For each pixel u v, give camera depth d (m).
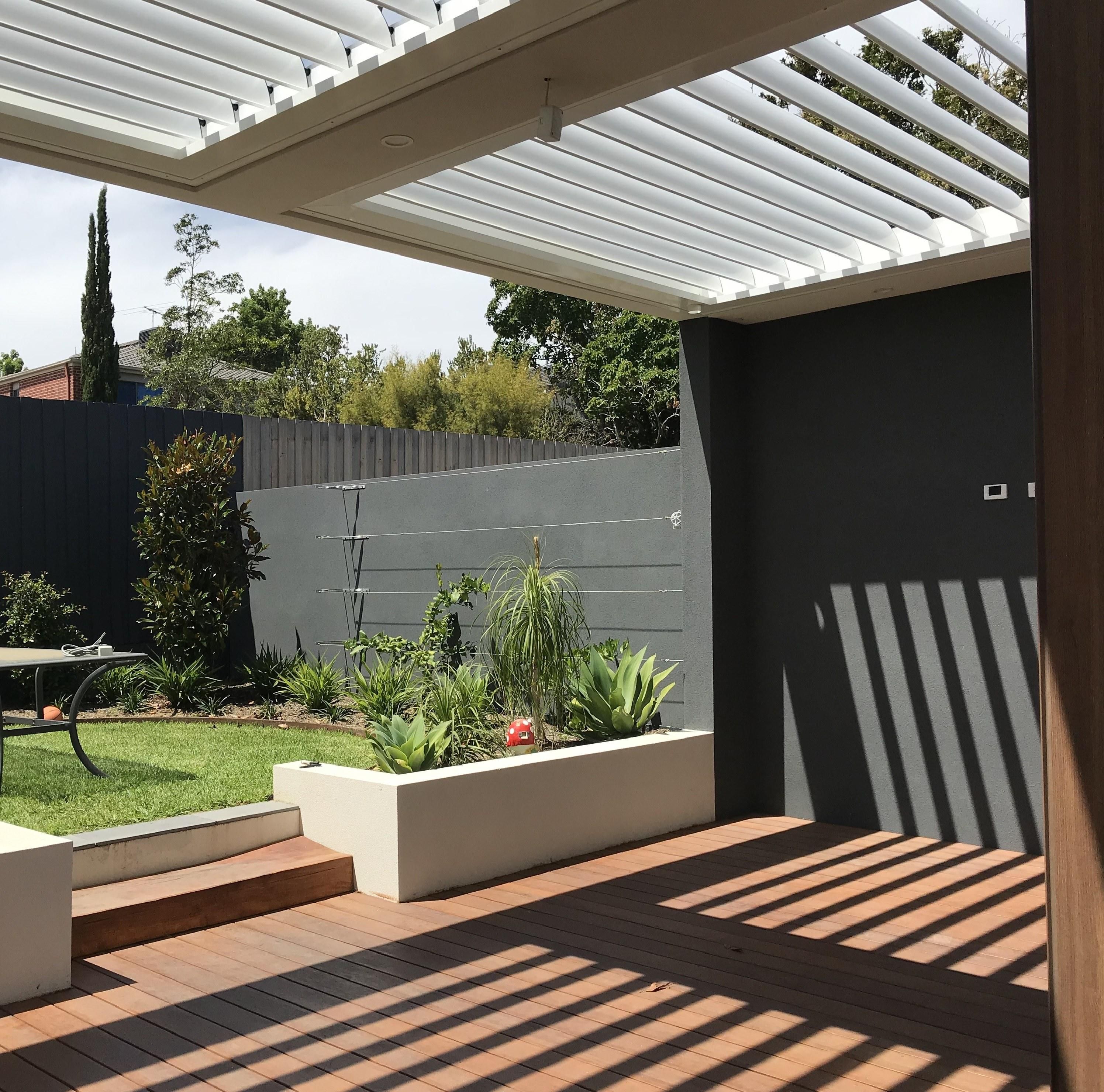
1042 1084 2.87
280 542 9.02
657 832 5.65
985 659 5.34
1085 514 1.72
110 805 4.98
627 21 2.81
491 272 5.02
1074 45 1.75
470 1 2.81
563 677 6.05
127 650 9.10
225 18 2.89
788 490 6.07
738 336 6.21
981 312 5.34
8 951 3.44
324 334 33.84
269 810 4.86
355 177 3.80
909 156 3.92
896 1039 3.16
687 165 3.90
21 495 8.52
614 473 6.53
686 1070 2.97
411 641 7.68
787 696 6.07
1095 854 1.71
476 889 4.70
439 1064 3.01
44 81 3.21
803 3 2.75
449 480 7.54
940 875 4.85
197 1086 2.88
